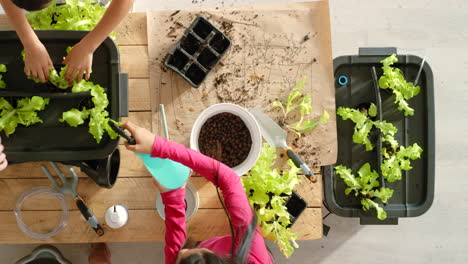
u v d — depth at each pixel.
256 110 1.28
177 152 0.96
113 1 0.96
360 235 1.83
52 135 1.03
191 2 1.83
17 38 1.04
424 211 1.29
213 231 1.26
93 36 0.98
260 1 1.83
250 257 0.97
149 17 1.29
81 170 1.21
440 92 1.84
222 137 1.26
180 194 1.04
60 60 1.06
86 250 1.77
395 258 1.83
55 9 1.14
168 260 1.02
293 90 1.28
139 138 0.92
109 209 1.22
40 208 1.25
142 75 1.29
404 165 1.25
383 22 1.84
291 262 1.82
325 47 1.29
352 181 1.26
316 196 1.27
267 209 1.19
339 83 1.31
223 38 1.27
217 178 1.02
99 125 0.99
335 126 1.29
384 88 1.28
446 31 1.84
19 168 1.25
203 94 1.29
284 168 1.28
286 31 1.30
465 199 1.83
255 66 1.30
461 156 1.84
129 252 1.81
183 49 1.25
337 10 1.86
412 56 1.28
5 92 0.98
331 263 1.83
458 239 1.83
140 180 1.27
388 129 1.24
